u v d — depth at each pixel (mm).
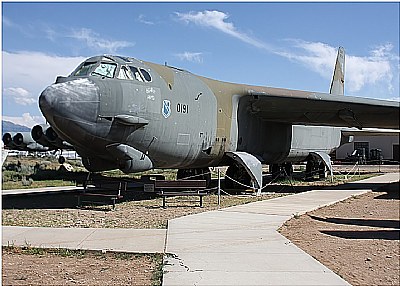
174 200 15469
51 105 11852
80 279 6129
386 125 20328
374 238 9062
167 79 14641
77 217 11680
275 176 25141
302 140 22984
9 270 6566
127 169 13727
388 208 13586
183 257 7230
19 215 12070
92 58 13570
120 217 11641
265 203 14180
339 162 53125
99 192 15586
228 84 17594
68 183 22688
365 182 23453
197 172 19688
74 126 12281
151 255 7406
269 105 17859
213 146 16438
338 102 16781
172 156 14938
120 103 12883
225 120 16969
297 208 13000
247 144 18625
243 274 6293
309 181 24406
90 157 14055
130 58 14180
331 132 26234
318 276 6223
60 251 7652
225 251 7648
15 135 31984
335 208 13508
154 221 10953
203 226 10000
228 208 12977
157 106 13852
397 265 6996
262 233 9227
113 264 6906
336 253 7770
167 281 5957
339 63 29516
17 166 33281
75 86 12289
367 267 6875
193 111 15305
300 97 16750
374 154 57094
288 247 7969
